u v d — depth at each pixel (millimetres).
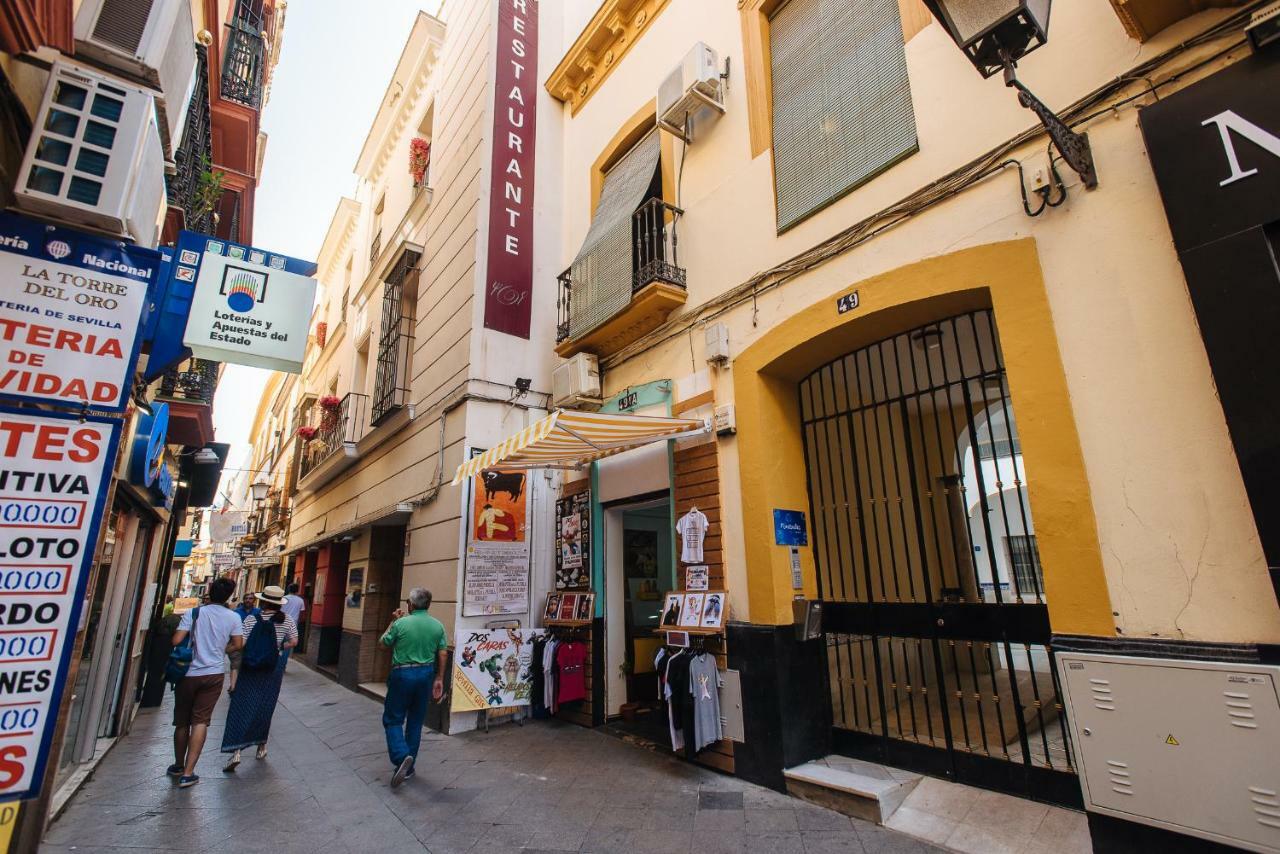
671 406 6000
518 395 7754
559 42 9742
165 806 4465
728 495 5215
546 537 7492
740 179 5770
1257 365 2564
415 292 10820
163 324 4070
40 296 2885
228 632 5293
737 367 5352
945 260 3953
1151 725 2742
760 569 4789
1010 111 3803
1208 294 2736
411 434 9039
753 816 3961
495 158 8328
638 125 7402
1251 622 2596
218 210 8156
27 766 2561
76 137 2854
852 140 4773
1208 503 2771
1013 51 3006
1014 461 3984
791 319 4922
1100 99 3348
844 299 4512
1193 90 2912
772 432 5102
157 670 8953
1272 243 2619
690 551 5371
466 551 6789
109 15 3078
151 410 5523
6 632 2623
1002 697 4859
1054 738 4113
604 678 6512
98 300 3010
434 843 3785
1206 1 2938
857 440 5074
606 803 4316
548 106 9227
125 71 3178
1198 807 2574
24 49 2584
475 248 7883
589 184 8422
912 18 4512
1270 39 2678
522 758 5430
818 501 5227
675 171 6629
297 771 5332
